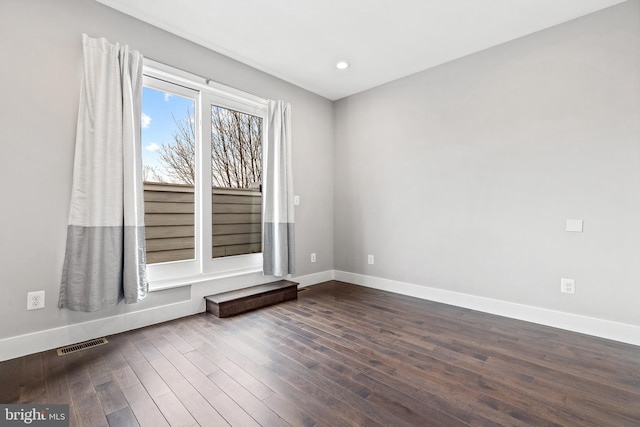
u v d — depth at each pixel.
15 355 2.03
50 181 2.15
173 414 1.49
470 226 3.15
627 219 2.33
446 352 2.16
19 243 2.05
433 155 3.42
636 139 2.29
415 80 3.57
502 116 2.93
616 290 2.38
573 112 2.55
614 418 1.46
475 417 1.47
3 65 1.98
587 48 2.48
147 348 2.20
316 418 1.46
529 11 2.45
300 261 4.01
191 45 2.91
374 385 1.74
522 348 2.22
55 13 2.16
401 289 3.71
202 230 3.05
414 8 2.43
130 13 2.49
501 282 2.95
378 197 3.94
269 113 3.52
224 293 3.13
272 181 3.55
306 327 2.62
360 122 4.12
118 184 2.32
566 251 2.59
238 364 1.97
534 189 2.75
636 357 2.08
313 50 3.08
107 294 2.28
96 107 2.25
